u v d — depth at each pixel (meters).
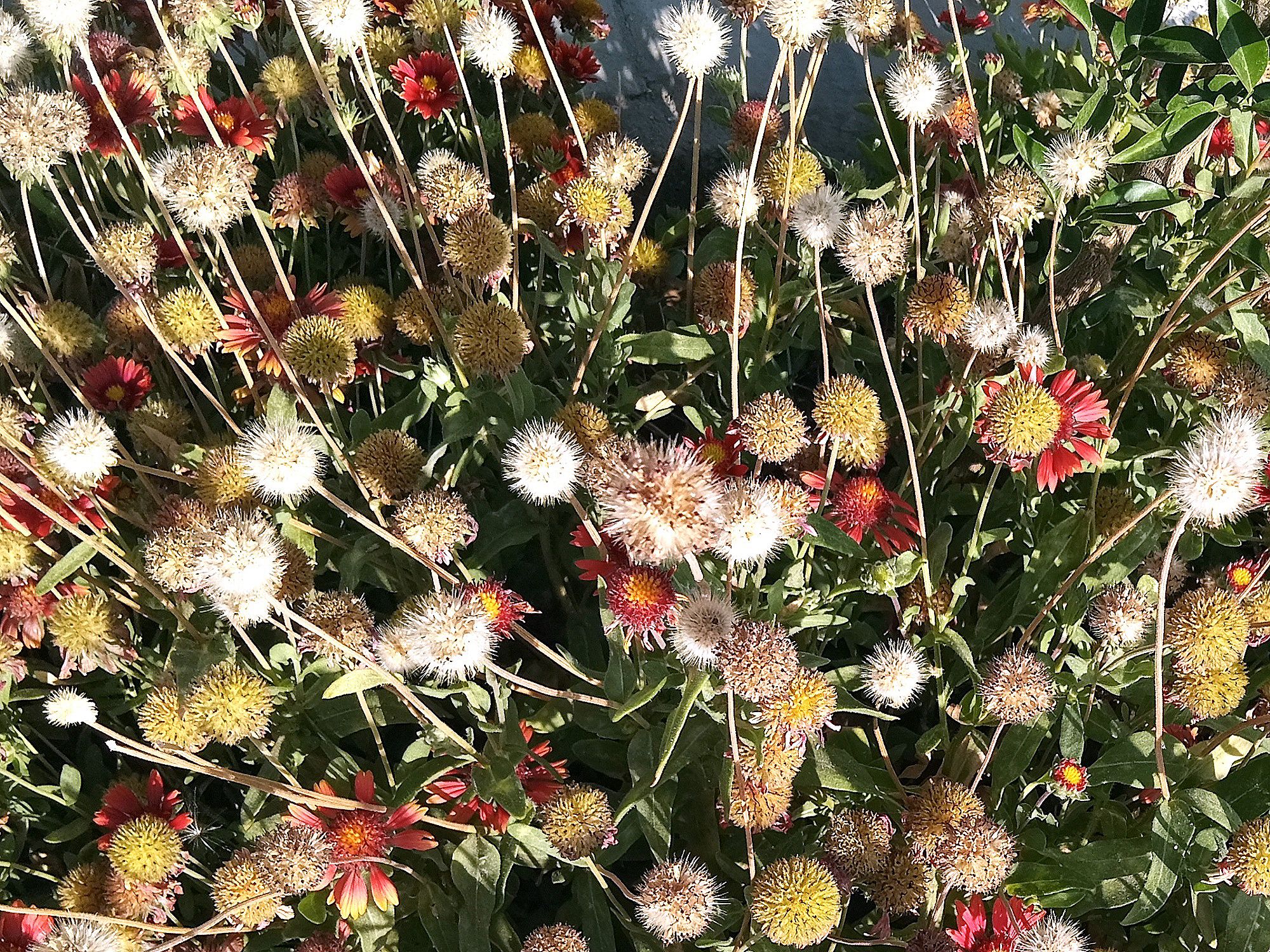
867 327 0.46
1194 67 0.43
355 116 0.50
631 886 0.37
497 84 0.39
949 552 0.41
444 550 0.34
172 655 0.37
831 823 0.34
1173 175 0.45
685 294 0.47
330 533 0.41
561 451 0.31
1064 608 0.36
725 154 0.61
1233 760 0.34
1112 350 0.46
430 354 0.46
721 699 0.34
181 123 0.46
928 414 0.41
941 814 0.32
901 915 0.34
